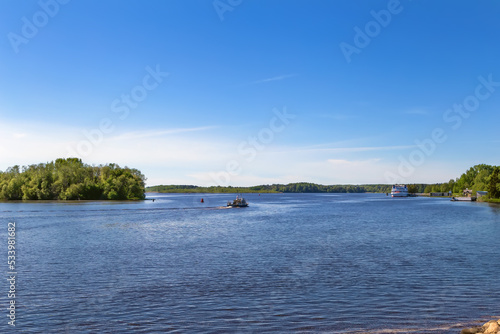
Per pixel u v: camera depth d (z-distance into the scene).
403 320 21.94
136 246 50.00
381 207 161.62
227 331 20.59
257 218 101.25
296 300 25.61
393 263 37.56
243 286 29.09
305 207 165.62
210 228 74.75
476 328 19.59
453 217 101.62
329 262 38.31
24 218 94.75
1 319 22.39
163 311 23.64
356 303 24.97
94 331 20.67
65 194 195.62
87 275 32.94
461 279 30.89
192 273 33.53
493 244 50.50
